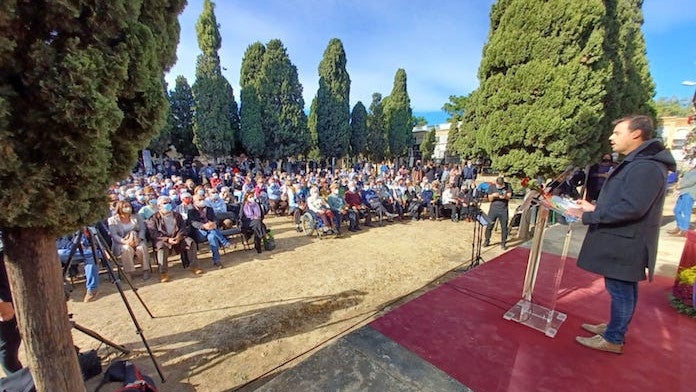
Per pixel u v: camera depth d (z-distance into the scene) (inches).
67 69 41.6
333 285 196.7
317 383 68.1
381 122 1106.7
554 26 211.0
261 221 262.4
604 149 273.7
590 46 206.5
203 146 701.3
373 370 72.8
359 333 88.7
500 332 89.6
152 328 146.4
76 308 165.9
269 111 749.9
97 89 45.3
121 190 301.1
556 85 210.2
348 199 350.9
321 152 901.2
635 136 73.2
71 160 45.2
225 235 249.4
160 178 414.9
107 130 46.0
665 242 202.5
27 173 43.1
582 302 108.4
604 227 75.1
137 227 208.1
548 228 211.2
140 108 53.1
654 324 95.2
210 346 133.0
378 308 168.4
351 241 296.7
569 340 85.7
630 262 72.1
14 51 41.0
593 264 77.4
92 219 53.4
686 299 101.2
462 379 70.2
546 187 98.6
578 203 85.4
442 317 97.7
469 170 550.0
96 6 43.7
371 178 513.0
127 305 109.4
